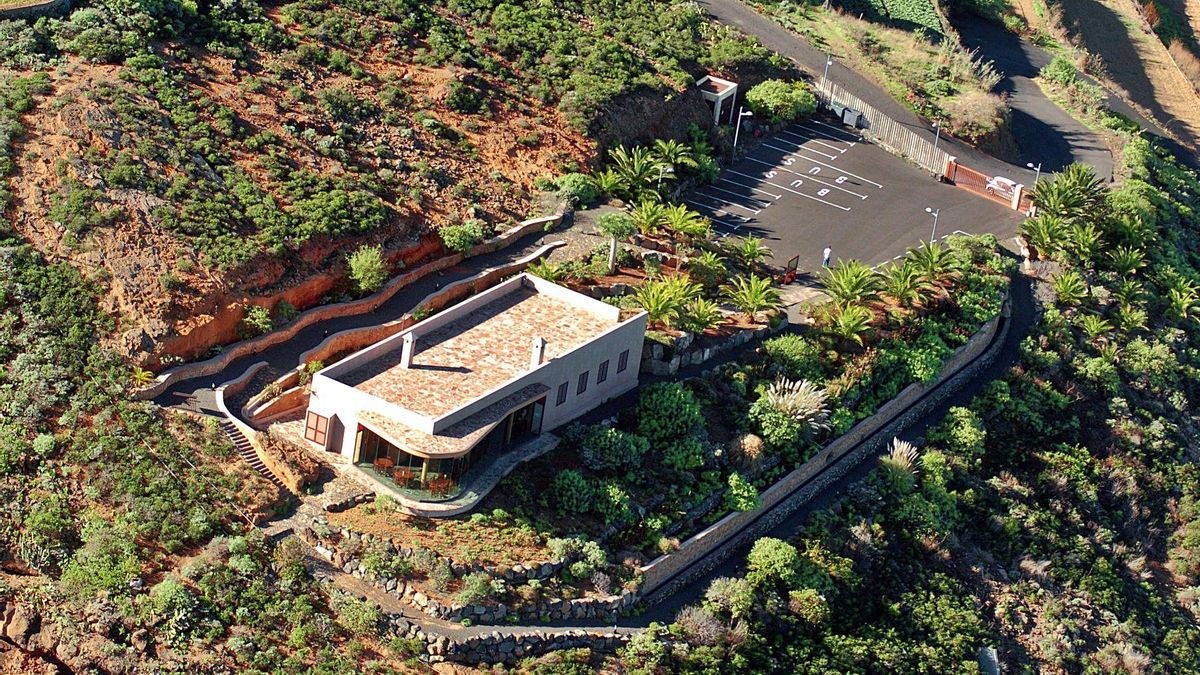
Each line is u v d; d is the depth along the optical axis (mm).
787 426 70688
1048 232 90375
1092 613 72875
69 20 80812
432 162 82500
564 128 88625
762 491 69750
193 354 67312
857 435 75312
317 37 87750
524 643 58500
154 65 79438
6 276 66812
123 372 64750
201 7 85938
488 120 87250
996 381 81625
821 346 77000
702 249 82125
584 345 68125
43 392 63312
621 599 61438
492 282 77250
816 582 65938
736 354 76188
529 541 61438
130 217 70375
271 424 65750
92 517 59875
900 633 66625
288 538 59750
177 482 61094
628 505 64562
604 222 78312
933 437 77188
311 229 73312
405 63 89000
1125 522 79250
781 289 82375
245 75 82250
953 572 71062
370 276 73062
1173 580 78688
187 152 75062
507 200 82562
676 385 70312
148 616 56750
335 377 64500
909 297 82062
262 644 56281
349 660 56156
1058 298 88562
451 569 58969
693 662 60344
